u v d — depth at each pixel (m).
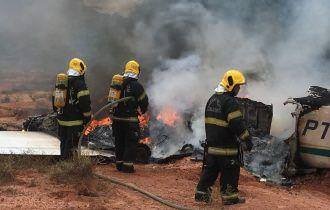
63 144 9.02
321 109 10.11
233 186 7.45
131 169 9.33
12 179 7.84
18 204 6.63
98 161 9.91
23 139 11.29
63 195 7.14
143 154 10.93
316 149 10.10
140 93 9.24
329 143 9.97
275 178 9.85
